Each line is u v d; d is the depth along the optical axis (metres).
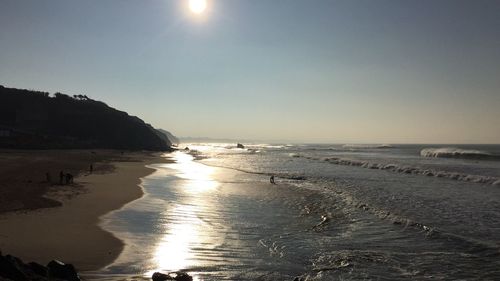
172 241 14.44
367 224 18.19
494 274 11.70
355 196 26.48
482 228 17.36
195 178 38.03
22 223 15.59
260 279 11.05
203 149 152.12
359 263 12.60
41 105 121.88
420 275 11.62
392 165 51.38
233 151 128.38
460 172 43.12
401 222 18.30
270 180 35.59
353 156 85.75
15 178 28.72
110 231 15.20
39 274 8.94
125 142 122.44
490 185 32.78
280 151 127.38
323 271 11.84
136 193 25.48
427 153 85.88
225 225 17.52
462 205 22.98
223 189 29.83
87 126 121.25
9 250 12.27
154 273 10.34
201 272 11.47
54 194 22.94
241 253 13.44
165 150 123.75
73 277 9.38
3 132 92.75
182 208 21.06
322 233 16.45
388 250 14.05
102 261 11.81
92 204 20.64
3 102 116.44
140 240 14.29
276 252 13.67
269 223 18.19
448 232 16.52
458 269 12.12
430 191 28.97
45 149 87.69
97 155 74.31
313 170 49.22
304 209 21.89
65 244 13.23
